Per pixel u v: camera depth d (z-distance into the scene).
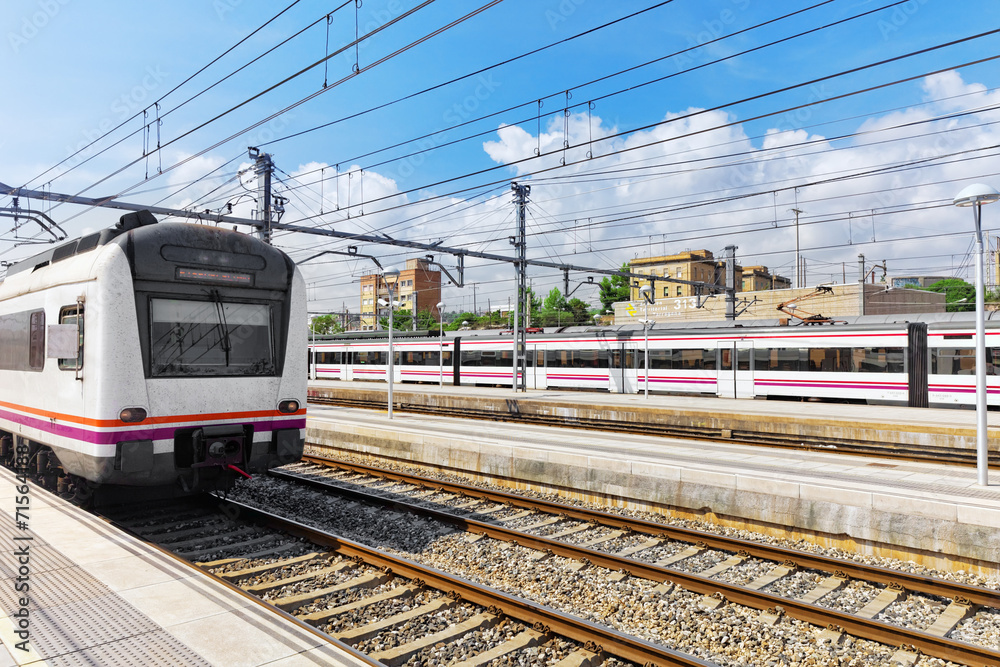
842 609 6.78
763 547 8.23
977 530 7.96
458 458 13.85
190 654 4.22
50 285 8.89
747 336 26.47
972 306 56.25
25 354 9.67
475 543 8.79
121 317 7.68
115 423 7.55
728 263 33.12
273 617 4.82
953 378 21.70
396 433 15.43
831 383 24.30
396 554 8.33
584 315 66.12
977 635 6.16
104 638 4.41
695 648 5.84
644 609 6.63
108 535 6.70
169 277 8.05
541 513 10.49
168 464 7.97
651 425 20.34
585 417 22.12
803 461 11.85
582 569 7.76
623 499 11.27
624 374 29.97
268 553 7.90
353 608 6.34
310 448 17.77
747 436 18.50
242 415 8.57
